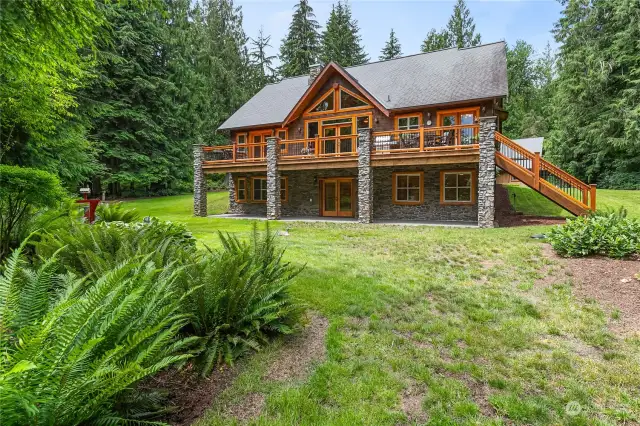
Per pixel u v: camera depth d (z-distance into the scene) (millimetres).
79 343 1791
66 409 1610
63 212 5969
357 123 15523
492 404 2547
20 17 4539
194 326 3133
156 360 2135
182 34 27406
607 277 5250
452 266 6164
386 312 4156
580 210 10516
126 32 21766
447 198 14117
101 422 1799
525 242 7988
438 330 3709
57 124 12383
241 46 37219
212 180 31938
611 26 20422
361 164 13320
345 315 4066
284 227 11898
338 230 10992
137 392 2283
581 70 21188
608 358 3193
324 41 36562
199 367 2871
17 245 5293
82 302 1902
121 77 22859
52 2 4754
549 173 11406
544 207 14938
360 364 3023
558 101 23375
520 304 4406
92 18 5426
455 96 13211
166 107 25609
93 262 3477
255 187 18188
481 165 11430
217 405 2496
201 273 3395
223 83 32938
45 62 5988
